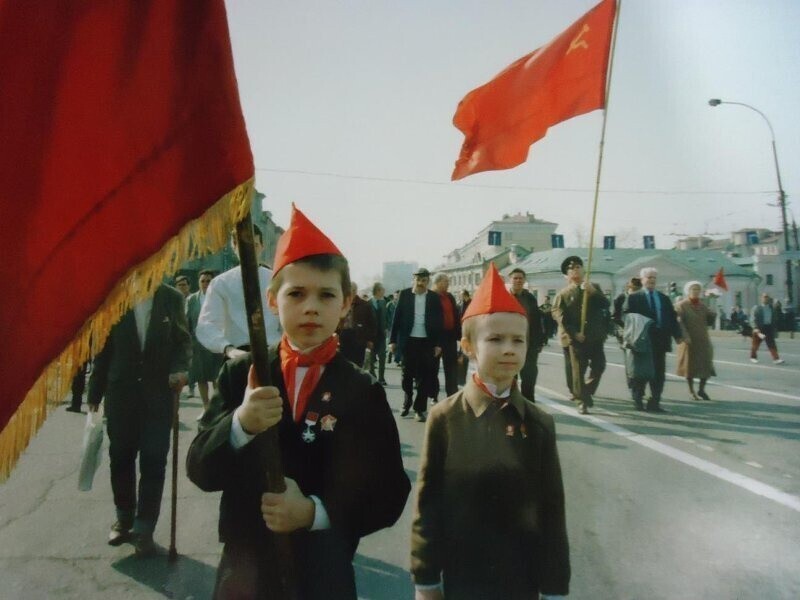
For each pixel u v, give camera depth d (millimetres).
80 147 1374
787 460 5551
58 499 4473
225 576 1695
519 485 2039
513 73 5547
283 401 1744
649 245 60062
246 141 1453
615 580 3240
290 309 1759
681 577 3271
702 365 9227
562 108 5602
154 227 1401
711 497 4523
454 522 2064
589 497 4512
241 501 1713
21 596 3035
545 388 10812
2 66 1325
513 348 2113
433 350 7781
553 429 2131
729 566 3391
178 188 1421
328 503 1654
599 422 7391
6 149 1322
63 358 1347
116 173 1393
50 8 1359
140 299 1393
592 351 8367
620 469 5250
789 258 30734
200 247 1422
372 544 3770
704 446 6117
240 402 1769
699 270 54938
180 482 4883
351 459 1700
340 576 1645
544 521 2064
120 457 3586
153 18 1429
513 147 5617
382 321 11867
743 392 10094
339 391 1745
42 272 1345
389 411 1809
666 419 7617
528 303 7820
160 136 1417
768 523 3996
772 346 15859
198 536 3799
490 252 81250
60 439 6359
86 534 3820
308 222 1845
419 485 2178
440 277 8203
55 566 3367
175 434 3531
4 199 1320
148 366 3564
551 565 2037
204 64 1441
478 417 2111
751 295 55125
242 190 1438
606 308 8477
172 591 3098
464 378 8781
